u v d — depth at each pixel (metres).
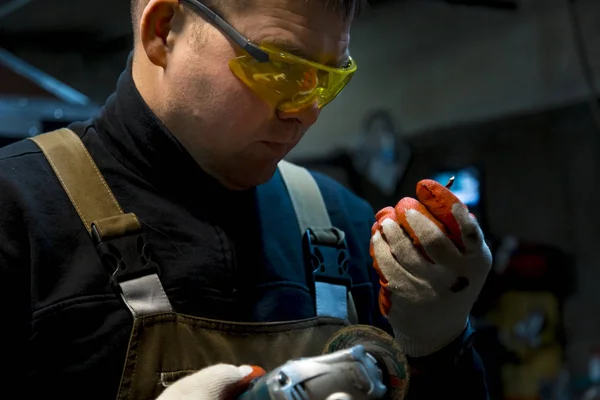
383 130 2.76
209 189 0.96
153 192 0.95
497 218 2.39
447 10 2.46
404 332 0.90
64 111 2.05
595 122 2.13
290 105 0.88
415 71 2.64
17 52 2.35
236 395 0.76
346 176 2.92
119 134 0.95
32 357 0.86
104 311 0.87
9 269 0.86
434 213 0.84
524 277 2.16
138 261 0.88
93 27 2.31
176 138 0.94
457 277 0.85
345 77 0.92
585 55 2.09
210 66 0.87
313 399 0.69
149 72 0.94
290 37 0.85
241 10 0.85
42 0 2.10
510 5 2.28
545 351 2.13
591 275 2.17
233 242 0.96
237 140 0.91
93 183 0.92
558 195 2.25
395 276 0.86
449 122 2.54
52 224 0.89
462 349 0.92
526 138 2.33
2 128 1.95
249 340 0.91
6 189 0.89
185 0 0.88
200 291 0.92
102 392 0.86
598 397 1.92
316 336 0.96
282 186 1.08
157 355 0.85
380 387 0.71
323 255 1.03
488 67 2.40
